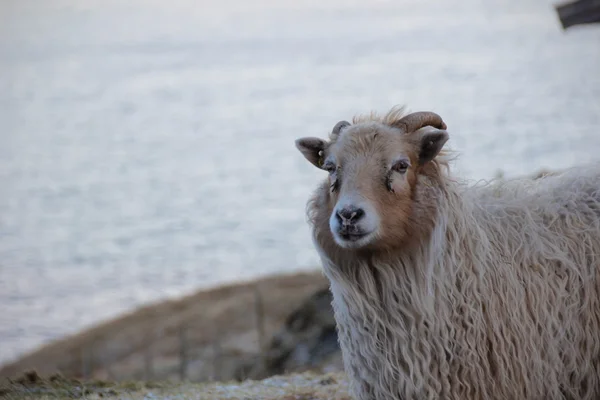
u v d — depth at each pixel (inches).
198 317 943.0
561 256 301.9
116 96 6476.4
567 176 330.6
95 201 2581.2
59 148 3956.7
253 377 727.1
